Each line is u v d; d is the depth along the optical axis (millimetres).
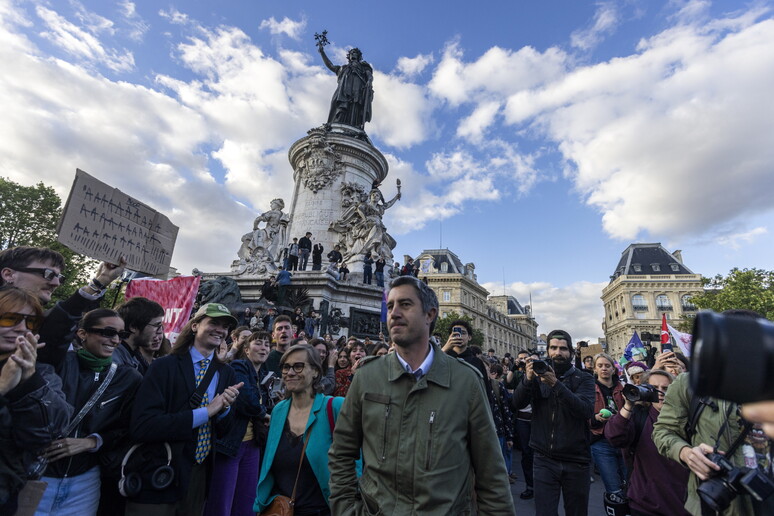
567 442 4488
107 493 3463
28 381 2553
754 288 34500
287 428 3709
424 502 2229
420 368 2549
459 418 2416
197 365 3904
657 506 3670
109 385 3283
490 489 2391
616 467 5488
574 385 4805
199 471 3830
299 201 26516
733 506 2553
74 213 4219
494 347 87812
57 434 2756
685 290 77125
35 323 2619
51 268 3203
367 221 23234
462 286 77875
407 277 2715
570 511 4445
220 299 17172
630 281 80688
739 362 679
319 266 20797
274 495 3561
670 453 2994
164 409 3443
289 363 3750
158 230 5098
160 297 8562
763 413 698
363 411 2605
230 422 4117
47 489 2980
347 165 26688
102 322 3209
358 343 7668
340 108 30562
